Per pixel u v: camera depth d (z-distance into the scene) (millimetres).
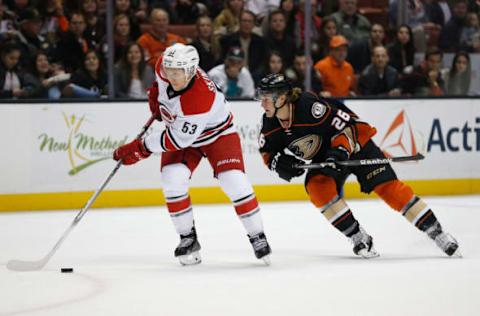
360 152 10047
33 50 16219
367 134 10008
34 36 16328
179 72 9000
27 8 16328
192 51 9172
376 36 17688
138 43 16422
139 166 15953
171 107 9305
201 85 9336
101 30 16625
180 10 17234
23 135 15484
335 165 9562
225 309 7449
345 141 9641
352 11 17578
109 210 15547
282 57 17266
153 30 16703
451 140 17281
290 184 16641
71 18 16375
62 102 15594
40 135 15562
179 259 9906
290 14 17250
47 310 7516
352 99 16734
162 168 9891
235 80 16672
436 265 9617
